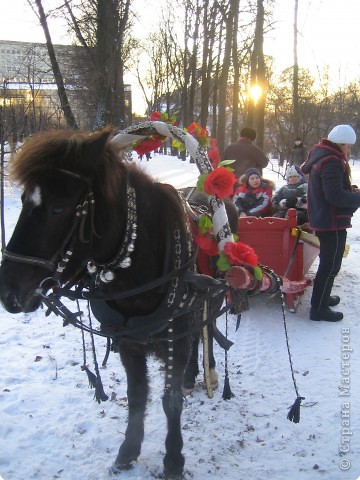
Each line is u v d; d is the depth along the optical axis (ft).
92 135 6.84
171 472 8.68
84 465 9.12
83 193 6.70
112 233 7.12
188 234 8.13
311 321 15.43
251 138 25.84
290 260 15.31
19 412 10.43
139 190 7.72
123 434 9.94
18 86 35.83
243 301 8.23
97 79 30.09
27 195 6.50
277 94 68.64
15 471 8.89
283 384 11.85
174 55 89.81
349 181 14.78
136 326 7.89
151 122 8.88
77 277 7.49
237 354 13.39
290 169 19.43
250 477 8.84
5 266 6.50
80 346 13.44
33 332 14.24
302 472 8.96
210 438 9.91
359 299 17.25
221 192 7.78
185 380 11.50
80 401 10.96
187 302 8.05
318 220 14.43
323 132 55.47
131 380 9.01
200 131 8.86
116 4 29.45
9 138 24.80
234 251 7.73
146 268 7.64
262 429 10.20
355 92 67.05
